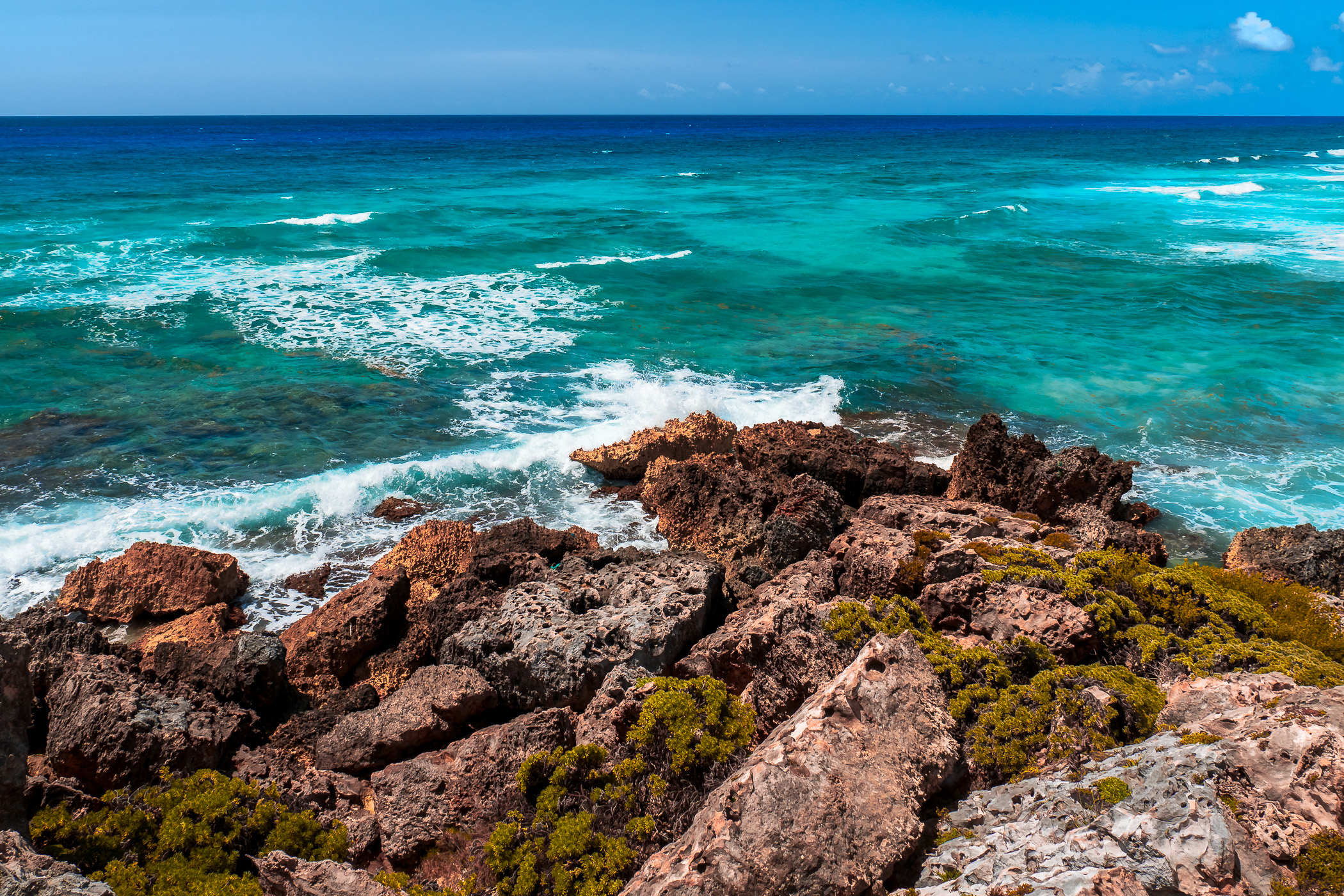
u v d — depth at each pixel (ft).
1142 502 59.82
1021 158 379.96
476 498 59.36
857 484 59.06
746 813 20.12
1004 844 20.49
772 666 30.09
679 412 73.26
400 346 88.63
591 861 24.61
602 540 54.54
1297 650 32.24
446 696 33.35
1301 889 17.92
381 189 216.95
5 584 47.32
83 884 19.61
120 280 108.27
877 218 178.50
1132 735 26.45
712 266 129.80
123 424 67.77
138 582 45.39
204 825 27.07
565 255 135.44
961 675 29.07
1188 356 90.07
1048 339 95.86
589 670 33.96
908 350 91.66
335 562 51.39
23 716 25.36
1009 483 55.93
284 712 37.55
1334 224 171.94
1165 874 18.11
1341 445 68.95
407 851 27.40
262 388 76.18
